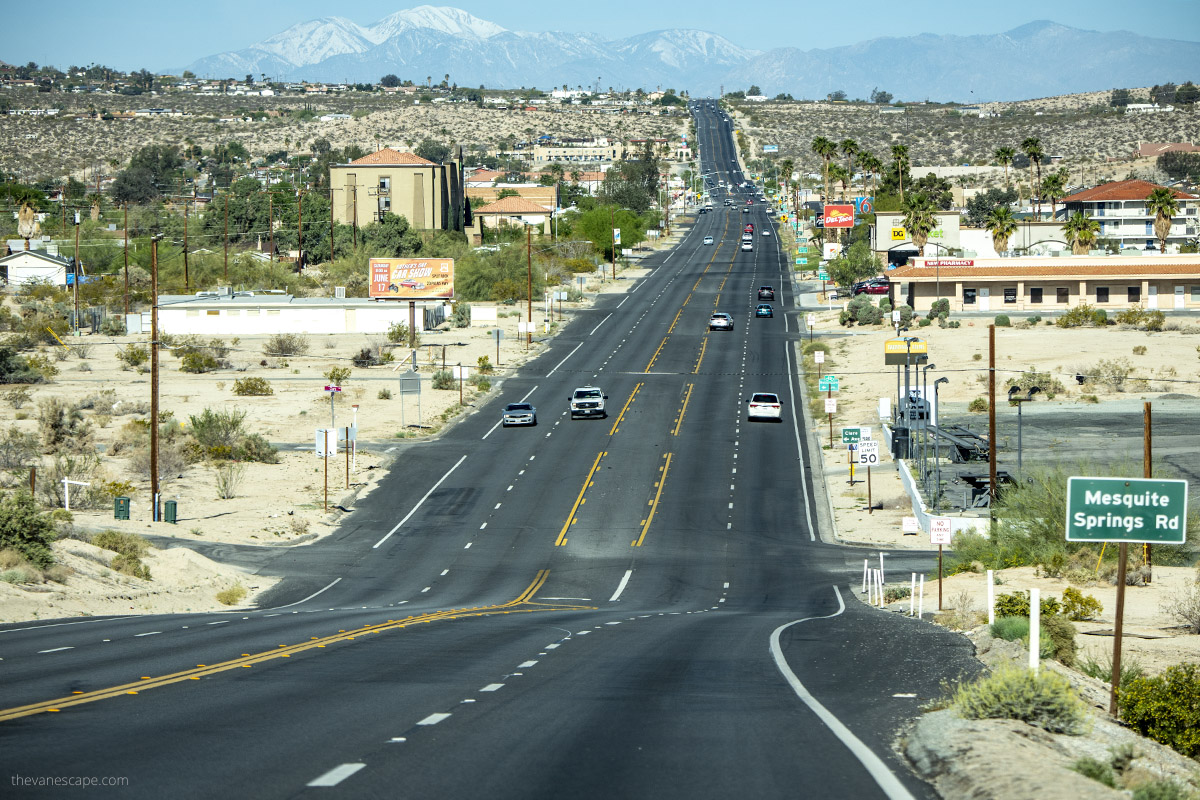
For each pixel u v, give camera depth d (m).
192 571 59.25
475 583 63.25
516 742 18.62
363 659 30.03
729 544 72.81
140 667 28.05
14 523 48.75
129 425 102.31
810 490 86.62
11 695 23.47
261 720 20.56
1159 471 62.94
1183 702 24.30
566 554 70.75
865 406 113.06
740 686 25.72
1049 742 18.86
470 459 95.81
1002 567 60.53
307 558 69.06
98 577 51.41
